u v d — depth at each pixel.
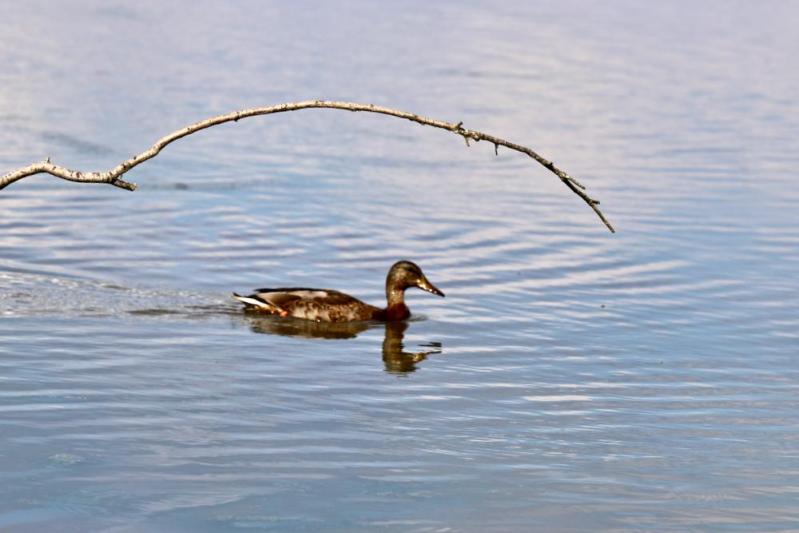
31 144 29.23
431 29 49.53
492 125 34.34
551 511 12.48
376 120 34.88
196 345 17.61
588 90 39.91
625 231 24.92
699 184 29.14
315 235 23.92
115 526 11.84
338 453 13.81
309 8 53.19
